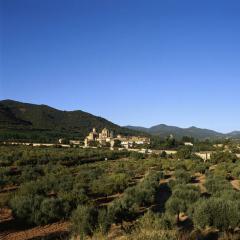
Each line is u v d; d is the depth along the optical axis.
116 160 113.75
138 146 191.88
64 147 153.75
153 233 13.52
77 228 25.75
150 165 94.94
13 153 95.12
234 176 72.31
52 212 32.50
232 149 151.75
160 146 182.00
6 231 30.59
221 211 24.47
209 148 169.38
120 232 19.72
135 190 42.69
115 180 52.44
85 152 120.94
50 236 28.72
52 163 85.25
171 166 91.94
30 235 29.44
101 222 26.20
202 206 25.02
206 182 51.25
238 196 36.03
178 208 31.36
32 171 61.81
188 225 28.38
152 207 41.22
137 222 21.67
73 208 34.69
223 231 23.34
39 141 182.00
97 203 42.97
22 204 32.47
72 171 71.19
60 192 43.16
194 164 90.44
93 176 61.31
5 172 61.75
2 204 36.91
